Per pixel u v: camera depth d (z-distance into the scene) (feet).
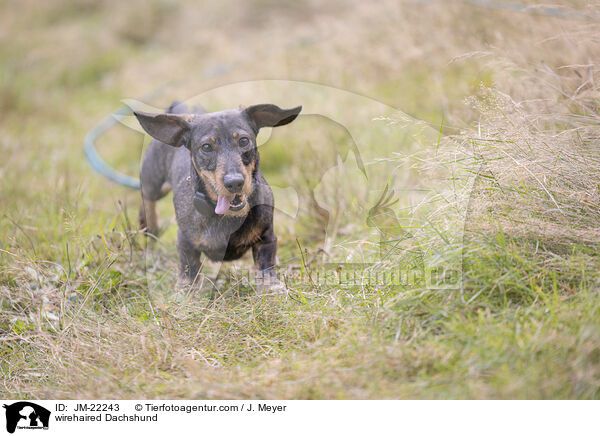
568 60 24.97
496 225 16.74
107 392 15.25
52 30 59.98
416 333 14.93
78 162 35.29
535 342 13.62
